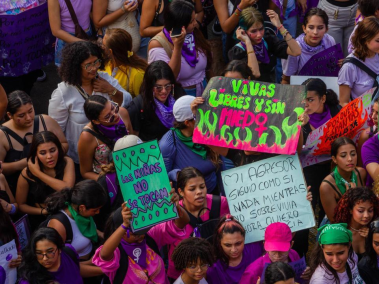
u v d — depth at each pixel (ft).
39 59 39.55
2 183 30.17
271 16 36.78
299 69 38.42
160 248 27.32
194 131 28.09
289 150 26.84
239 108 27.81
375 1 37.93
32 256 24.85
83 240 27.55
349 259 25.89
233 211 27.14
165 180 24.82
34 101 43.37
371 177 30.63
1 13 37.42
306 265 29.07
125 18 39.91
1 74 38.50
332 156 29.91
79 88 32.65
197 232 27.09
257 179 27.20
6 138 31.48
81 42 32.19
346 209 27.48
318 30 37.11
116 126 30.76
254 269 25.89
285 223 26.68
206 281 25.71
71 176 30.55
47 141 29.66
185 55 35.88
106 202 29.12
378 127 30.45
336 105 34.06
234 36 39.73
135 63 35.76
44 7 38.78
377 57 35.58
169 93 33.19
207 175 30.68
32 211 30.53
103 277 27.20
